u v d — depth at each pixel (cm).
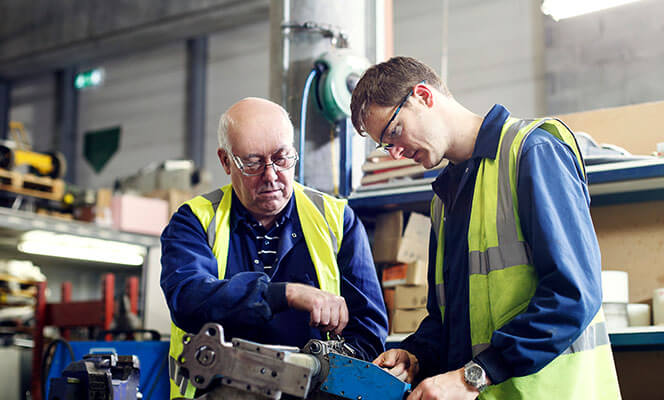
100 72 995
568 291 123
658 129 242
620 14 598
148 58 951
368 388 127
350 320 165
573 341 127
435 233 172
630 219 240
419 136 148
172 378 165
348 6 295
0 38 1030
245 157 157
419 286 247
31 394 438
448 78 708
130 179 704
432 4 731
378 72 151
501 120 148
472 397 127
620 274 218
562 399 131
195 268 153
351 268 169
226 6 836
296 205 172
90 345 263
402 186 249
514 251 139
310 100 283
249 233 169
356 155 283
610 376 140
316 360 126
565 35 628
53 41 980
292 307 139
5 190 558
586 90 609
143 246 576
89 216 568
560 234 127
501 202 142
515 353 124
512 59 675
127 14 916
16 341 539
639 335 200
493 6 696
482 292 144
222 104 881
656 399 234
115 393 135
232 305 139
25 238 610
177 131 905
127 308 435
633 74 586
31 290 624
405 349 164
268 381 118
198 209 168
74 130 1005
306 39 291
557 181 133
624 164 212
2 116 1053
